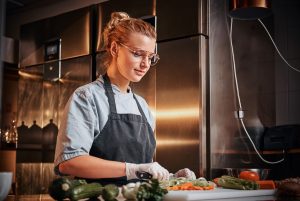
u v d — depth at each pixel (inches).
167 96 113.4
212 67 109.4
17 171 148.5
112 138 67.4
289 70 119.3
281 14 122.4
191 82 109.1
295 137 110.9
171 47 113.7
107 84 70.2
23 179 146.1
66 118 62.7
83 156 59.5
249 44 119.1
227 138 110.9
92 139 64.3
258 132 117.0
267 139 115.5
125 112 70.9
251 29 120.3
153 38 66.7
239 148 113.1
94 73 130.5
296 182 68.3
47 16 176.1
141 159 70.6
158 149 114.0
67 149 60.2
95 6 132.5
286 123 118.3
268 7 103.0
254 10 108.2
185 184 61.5
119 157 67.6
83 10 133.5
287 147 111.3
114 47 68.1
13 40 155.6
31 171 144.1
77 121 62.5
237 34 117.0
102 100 67.9
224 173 105.3
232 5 104.7
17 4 178.2
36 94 145.2
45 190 139.5
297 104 117.0
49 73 141.0
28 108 147.5
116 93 70.7
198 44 108.4
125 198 50.7
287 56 120.0
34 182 142.9
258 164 115.6
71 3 166.6
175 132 111.2
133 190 48.4
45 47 142.9
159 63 115.6
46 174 139.8
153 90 116.2
